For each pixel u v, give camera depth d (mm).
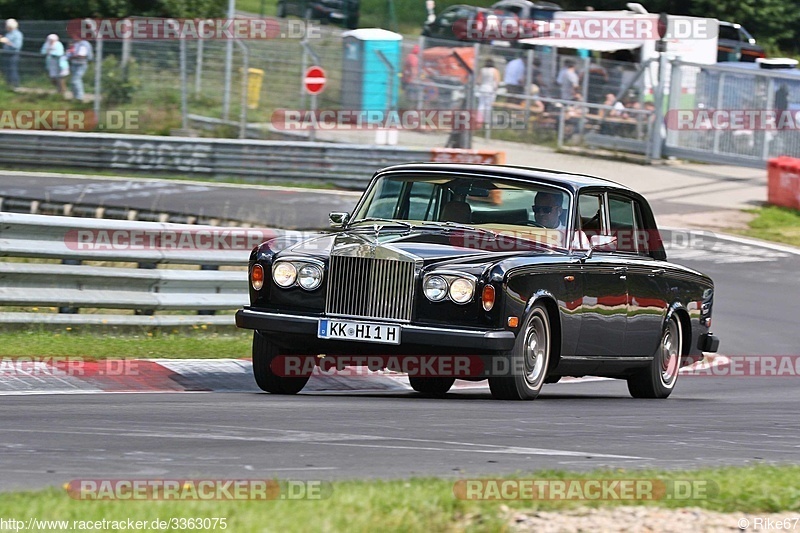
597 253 32688
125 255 39375
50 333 37406
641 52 110562
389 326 28625
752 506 16594
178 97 97000
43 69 98000
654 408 31422
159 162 85125
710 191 93500
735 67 102250
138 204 70125
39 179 79500
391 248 29266
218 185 82625
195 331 41406
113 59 96375
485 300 28406
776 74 99875
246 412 25672
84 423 23109
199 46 96688
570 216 31781
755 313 57906
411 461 19844
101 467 18266
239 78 98062
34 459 18859
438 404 28781
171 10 121062
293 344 30156
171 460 19062
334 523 14438
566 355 31484
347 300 29234
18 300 36844
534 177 32375
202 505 15203
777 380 43531
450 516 15125
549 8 117125
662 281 35469
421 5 147500
